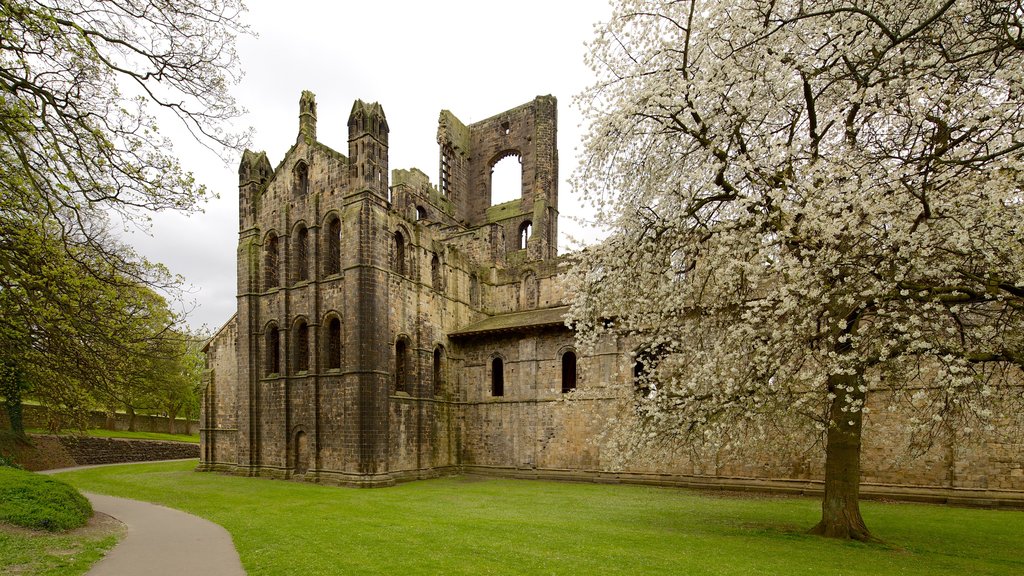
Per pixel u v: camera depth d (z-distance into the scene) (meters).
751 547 13.76
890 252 11.82
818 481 25.62
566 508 20.89
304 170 34.56
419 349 33.31
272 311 34.25
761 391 14.28
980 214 10.91
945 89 10.95
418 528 16.19
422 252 34.34
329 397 30.77
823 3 13.16
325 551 13.28
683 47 16.22
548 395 33.41
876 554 13.10
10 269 12.82
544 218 49.44
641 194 16.75
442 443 34.81
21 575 10.62
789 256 13.02
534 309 39.38
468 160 57.22
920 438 19.12
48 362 14.95
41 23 10.57
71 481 29.39
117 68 11.57
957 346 11.77
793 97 15.07
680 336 17.23
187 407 58.59
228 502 22.05
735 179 15.95
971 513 20.27
